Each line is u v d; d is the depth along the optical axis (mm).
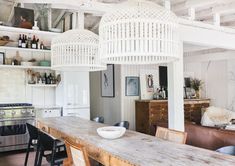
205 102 8562
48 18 5359
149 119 6977
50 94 6176
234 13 5125
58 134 3197
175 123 4465
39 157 3309
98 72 8375
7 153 5129
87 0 3965
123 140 2594
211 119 7016
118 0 4609
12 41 5230
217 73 8742
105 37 2273
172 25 2223
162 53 2158
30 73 5828
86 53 3121
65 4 4059
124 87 7426
